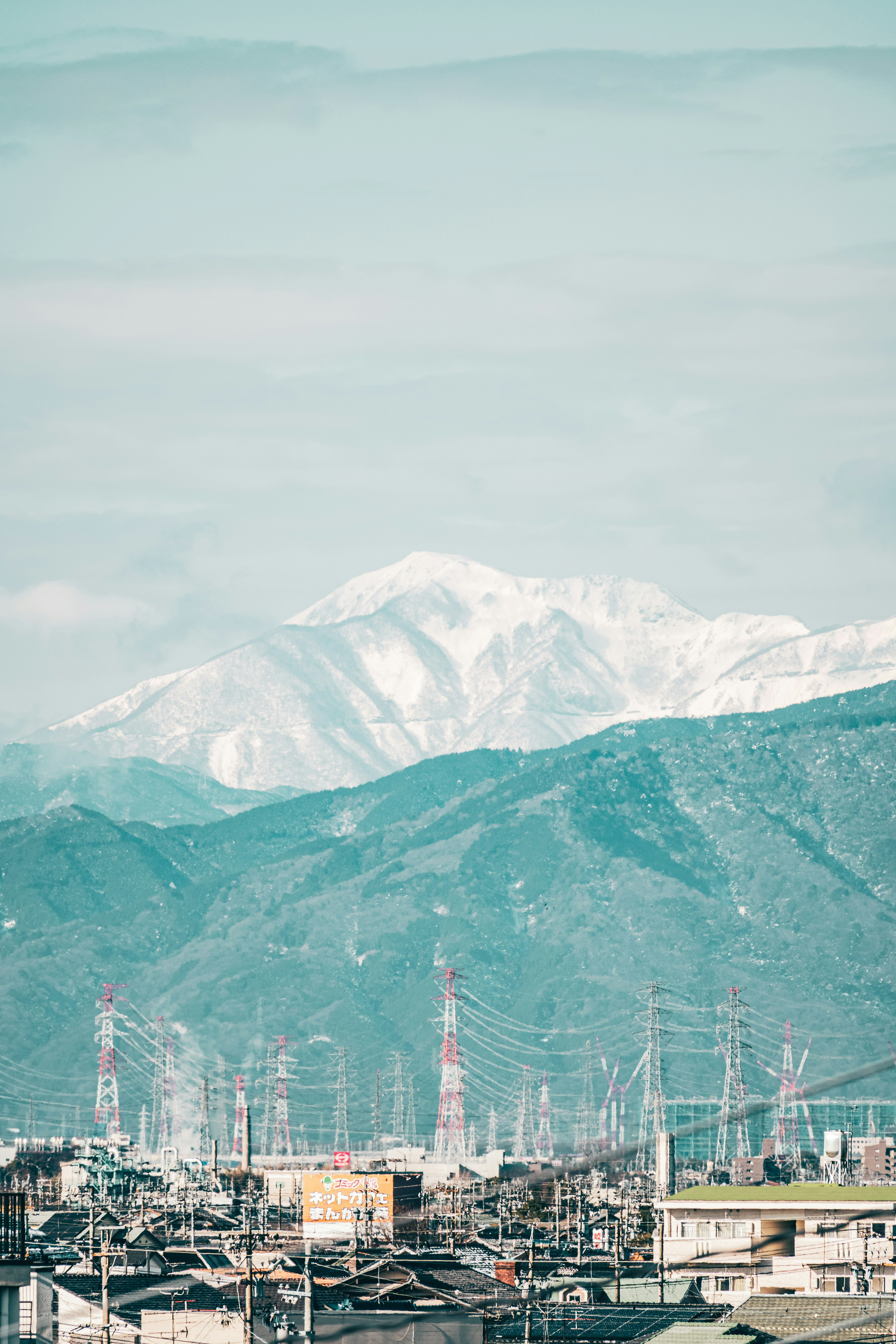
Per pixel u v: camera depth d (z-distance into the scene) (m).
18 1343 160.25
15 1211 163.25
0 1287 159.38
